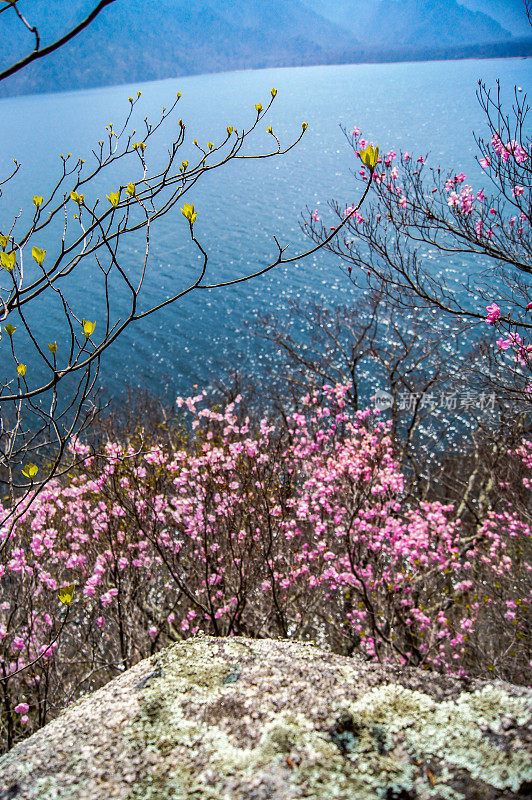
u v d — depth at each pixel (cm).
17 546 589
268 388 1917
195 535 738
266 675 258
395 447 1027
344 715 225
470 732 208
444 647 943
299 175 9569
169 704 246
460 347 1259
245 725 228
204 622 796
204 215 7450
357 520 793
